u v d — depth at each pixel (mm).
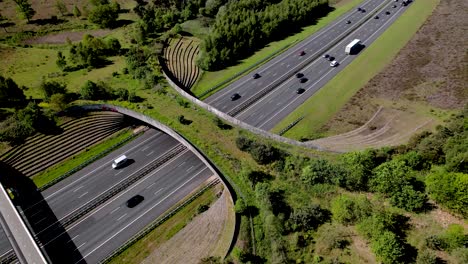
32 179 80875
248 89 111938
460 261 52688
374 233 57906
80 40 133875
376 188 66250
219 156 79375
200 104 95500
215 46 123438
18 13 140750
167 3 159500
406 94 105938
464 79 110125
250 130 87250
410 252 56469
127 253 65938
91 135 91938
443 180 60875
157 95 100500
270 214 65188
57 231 70375
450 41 131875
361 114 98875
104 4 149000
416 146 76562
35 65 117500
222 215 69562
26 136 87688
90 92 98125
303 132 93312
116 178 81438
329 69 120750
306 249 60969
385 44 134500
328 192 68875
